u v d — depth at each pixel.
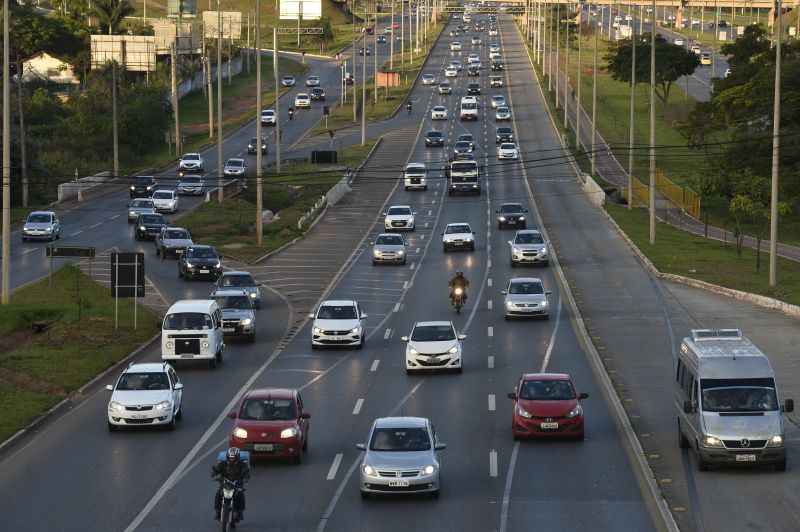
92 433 95.75
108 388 97.75
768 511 70.81
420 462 74.50
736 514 70.38
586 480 79.06
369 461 74.75
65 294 168.00
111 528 68.81
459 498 75.06
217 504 67.25
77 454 88.44
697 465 81.94
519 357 127.12
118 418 94.69
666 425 96.19
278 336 144.50
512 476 80.44
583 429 91.31
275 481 79.94
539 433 89.94
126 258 144.25
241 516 67.88
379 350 134.12
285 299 170.88
